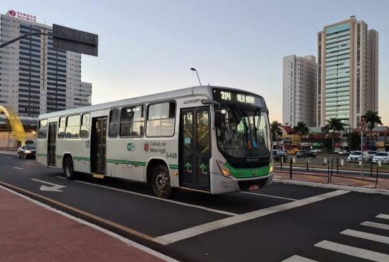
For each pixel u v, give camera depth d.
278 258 5.66
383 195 12.02
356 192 12.69
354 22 128.25
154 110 11.38
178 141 10.29
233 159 9.27
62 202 10.41
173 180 10.47
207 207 9.63
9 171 20.42
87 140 14.67
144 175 11.62
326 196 11.73
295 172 20.48
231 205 9.94
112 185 14.09
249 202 10.45
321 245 6.32
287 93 146.00
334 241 6.57
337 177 17.02
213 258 5.68
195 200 10.70
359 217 8.59
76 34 14.84
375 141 103.94
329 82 135.62
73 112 15.91
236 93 9.91
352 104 128.00
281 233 7.11
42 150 18.56
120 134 12.87
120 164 12.80
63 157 16.44
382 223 7.99
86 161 14.71
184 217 8.44
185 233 7.06
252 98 10.30
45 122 18.52
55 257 5.33
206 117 9.49
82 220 7.63
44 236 6.40
